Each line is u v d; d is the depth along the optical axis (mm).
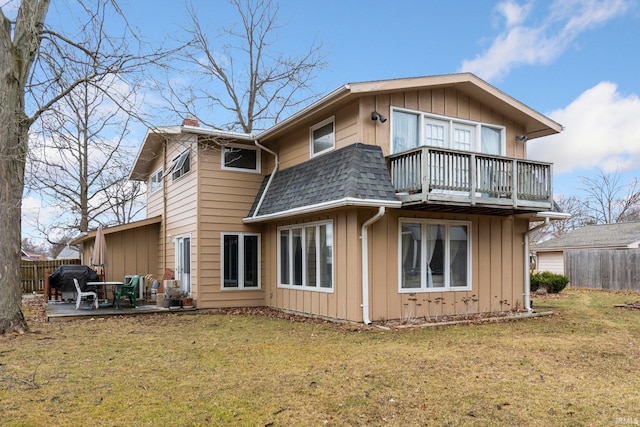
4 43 8117
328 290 10062
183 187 13273
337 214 9891
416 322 9445
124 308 11961
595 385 4980
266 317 10641
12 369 5590
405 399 4500
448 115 10742
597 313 11492
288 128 11594
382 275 9523
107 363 5922
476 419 4004
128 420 3922
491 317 10297
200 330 8672
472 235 10789
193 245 12258
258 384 4973
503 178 9750
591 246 22969
